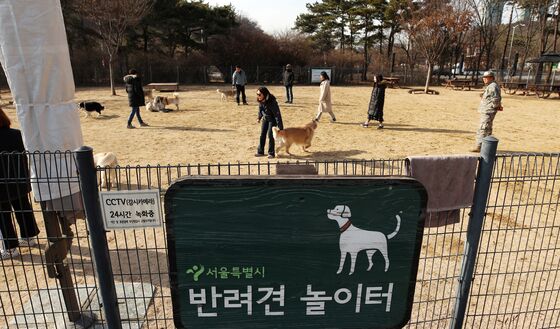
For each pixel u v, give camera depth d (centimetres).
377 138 991
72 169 264
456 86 2736
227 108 1538
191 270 221
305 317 234
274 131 774
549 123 1280
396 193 215
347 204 214
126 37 3094
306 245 220
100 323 304
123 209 218
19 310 325
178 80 3000
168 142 929
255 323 233
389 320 239
